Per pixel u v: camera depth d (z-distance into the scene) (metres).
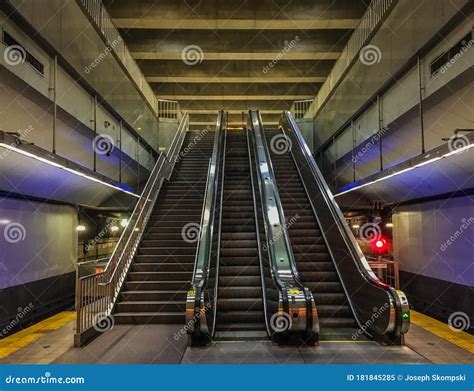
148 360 4.71
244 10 10.90
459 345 5.71
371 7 8.74
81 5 7.12
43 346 5.63
